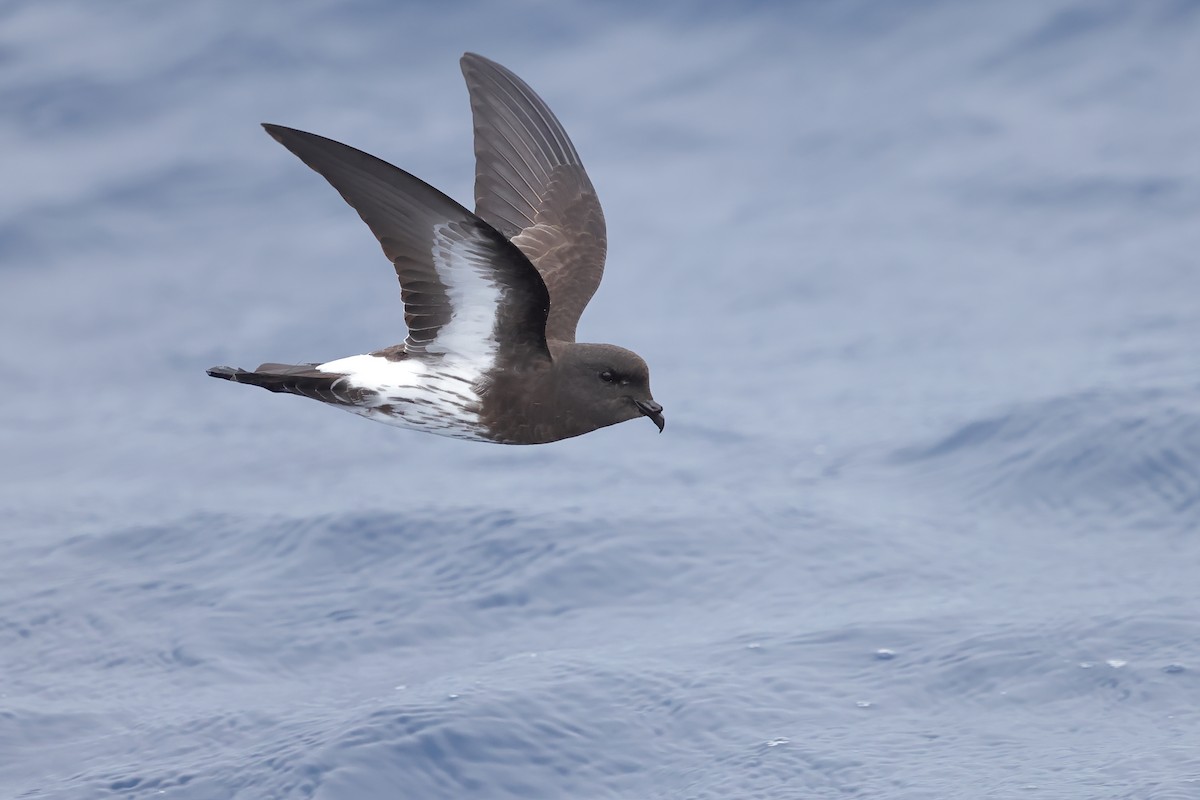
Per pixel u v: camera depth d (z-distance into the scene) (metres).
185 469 17.44
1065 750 10.47
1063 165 23.48
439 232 8.89
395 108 25.03
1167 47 25.25
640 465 16.64
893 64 25.72
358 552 14.40
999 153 23.98
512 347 9.69
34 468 17.81
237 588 13.89
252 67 25.69
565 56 26.00
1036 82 25.22
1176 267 20.80
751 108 25.30
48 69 25.52
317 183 24.09
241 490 16.58
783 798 10.16
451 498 15.59
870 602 12.98
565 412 9.94
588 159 24.58
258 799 10.34
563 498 15.52
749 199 23.72
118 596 13.88
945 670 11.59
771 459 16.62
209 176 24.08
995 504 15.08
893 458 16.33
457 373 9.75
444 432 9.97
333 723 11.17
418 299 9.41
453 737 10.82
